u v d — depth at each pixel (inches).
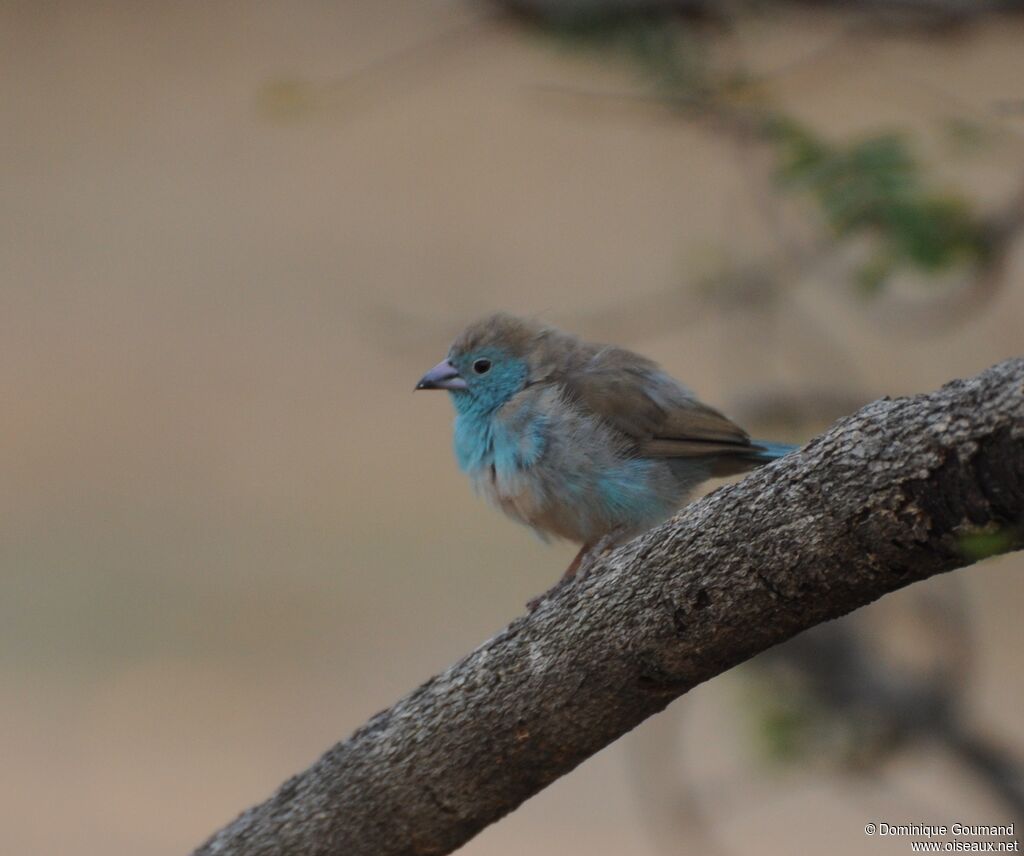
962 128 330.6
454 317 771.4
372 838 252.7
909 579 199.2
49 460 768.9
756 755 369.7
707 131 370.0
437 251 841.5
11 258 873.5
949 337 583.2
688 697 514.9
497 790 243.6
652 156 837.8
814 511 201.0
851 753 363.3
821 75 368.2
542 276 818.2
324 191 909.2
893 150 328.5
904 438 192.4
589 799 582.9
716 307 411.2
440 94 908.6
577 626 230.2
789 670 366.3
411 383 799.7
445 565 722.2
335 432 786.2
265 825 260.7
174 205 905.5
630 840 559.8
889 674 364.8
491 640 243.0
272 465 771.4
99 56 989.8
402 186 870.4
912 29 342.6
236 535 727.7
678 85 352.8
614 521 376.8
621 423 375.9
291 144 925.2
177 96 948.6
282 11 941.2
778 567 206.4
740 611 212.7
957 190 333.4
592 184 848.3
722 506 214.1
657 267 787.4
